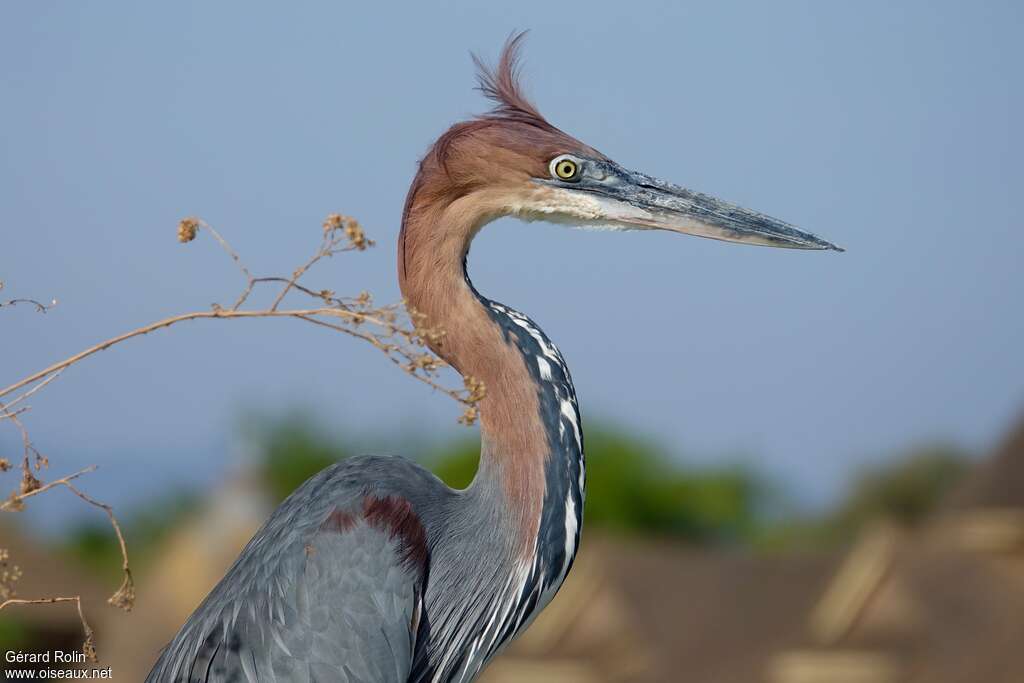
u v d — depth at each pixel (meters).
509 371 8.38
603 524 46.22
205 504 25.81
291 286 6.64
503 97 8.88
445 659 8.16
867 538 29.64
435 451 40.88
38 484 6.54
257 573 7.86
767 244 9.14
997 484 29.64
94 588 31.56
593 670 32.41
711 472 47.34
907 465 52.38
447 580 8.16
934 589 28.84
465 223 8.55
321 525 7.84
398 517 7.95
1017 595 28.33
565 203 8.89
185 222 6.48
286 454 35.81
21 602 6.66
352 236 6.54
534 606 8.37
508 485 8.30
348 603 7.66
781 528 49.75
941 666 27.16
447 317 8.44
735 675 30.02
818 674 28.69
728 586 32.75
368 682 7.62
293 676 7.57
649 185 9.07
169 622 23.09
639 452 47.00
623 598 32.88
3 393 6.49
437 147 8.53
